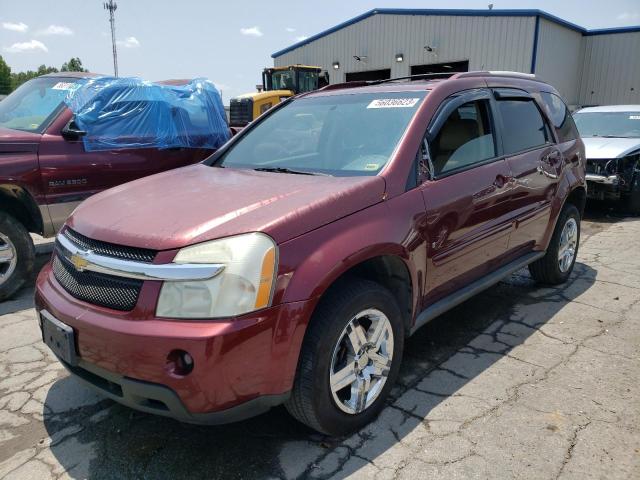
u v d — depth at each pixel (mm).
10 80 72500
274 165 3475
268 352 2223
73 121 5102
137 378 2186
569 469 2398
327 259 2381
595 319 4105
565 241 4797
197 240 2225
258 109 14789
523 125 4105
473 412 2869
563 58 20266
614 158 7723
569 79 20953
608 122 9328
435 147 3191
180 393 2123
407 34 22469
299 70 16781
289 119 3865
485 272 3697
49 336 2564
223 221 2334
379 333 2744
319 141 3482
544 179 4145
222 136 6469
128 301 2242
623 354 3516
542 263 4684
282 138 3717
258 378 2225
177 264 2176
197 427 2805
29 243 4750
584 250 6180
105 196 3047
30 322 4234
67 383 3303
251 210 2428
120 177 5402
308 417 2488
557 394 3031
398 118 3225
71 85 5434
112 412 2975
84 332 2309
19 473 2475
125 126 5480
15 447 2674
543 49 19062
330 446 2617
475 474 2385
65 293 2529
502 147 3768
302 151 3498
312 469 2453
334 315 2438
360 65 24734
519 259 4129
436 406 2939
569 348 3619
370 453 2553
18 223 4660
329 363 2449
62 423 2877
